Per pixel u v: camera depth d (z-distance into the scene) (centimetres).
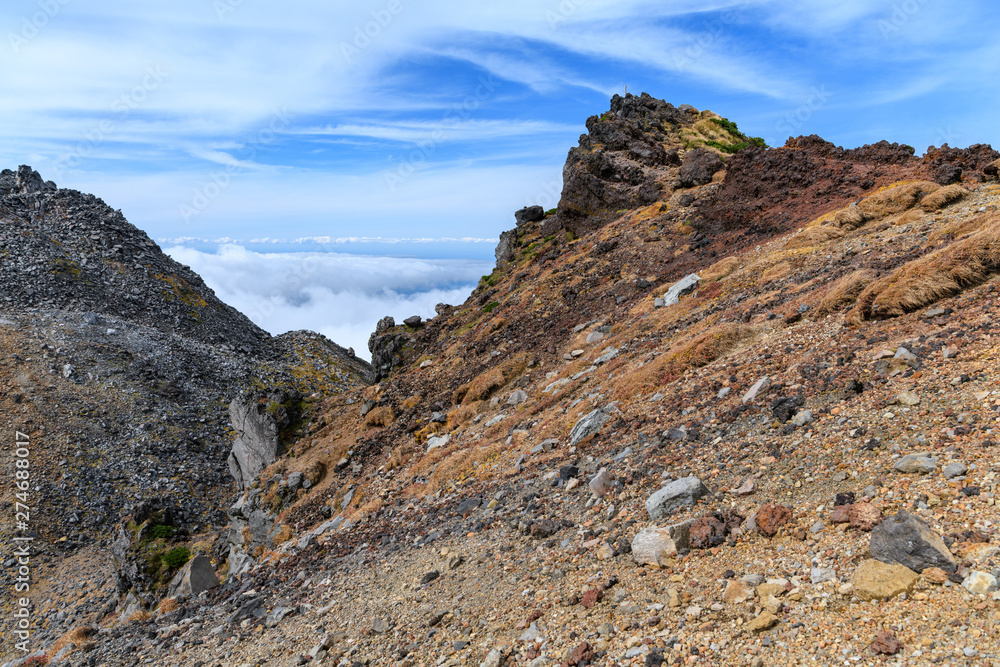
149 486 6444
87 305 9675
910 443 959
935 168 2916
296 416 3803
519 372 3070
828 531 866
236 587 2086
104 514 5928
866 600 713
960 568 679
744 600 805
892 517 774
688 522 1033
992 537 701
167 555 3497
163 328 10119
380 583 1457
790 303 1978
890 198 2706
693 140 5778
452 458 2248
